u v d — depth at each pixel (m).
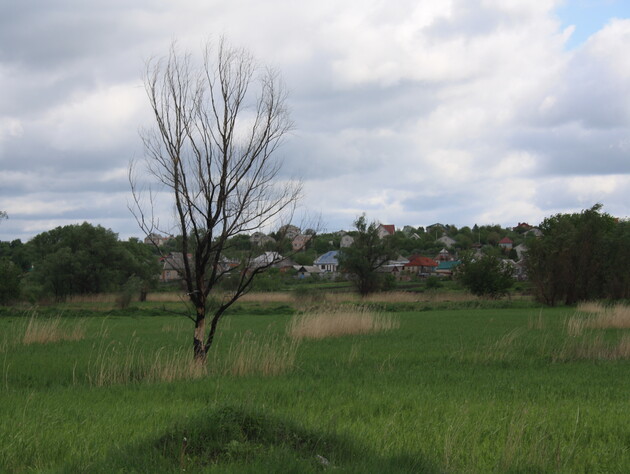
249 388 12.01
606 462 7.28
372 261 65.69
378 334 24.22
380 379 13.58
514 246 191.00
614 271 51.53
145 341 22.16
